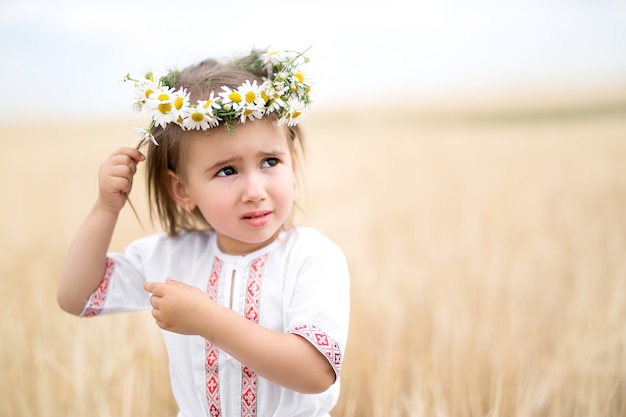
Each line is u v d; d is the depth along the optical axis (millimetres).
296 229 1700
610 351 2607
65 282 1652
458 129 13922
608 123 13414
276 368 1395
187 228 1812
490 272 3510
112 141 11422
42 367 2604
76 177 7824
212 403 1594
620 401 2449
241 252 1640
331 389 1638
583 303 3119
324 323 1459
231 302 1594
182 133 1527
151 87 1484
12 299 3332
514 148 9758
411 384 2553
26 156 9984
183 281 1702
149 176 1685
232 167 1507
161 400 2559
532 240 4281
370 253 3949
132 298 1753
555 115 17297
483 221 4879
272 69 1685
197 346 1611
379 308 3002
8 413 2484
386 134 12703
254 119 1488
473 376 2492
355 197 6016
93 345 2729
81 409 2438
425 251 4082
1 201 6344
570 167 7496
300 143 1787
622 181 6363
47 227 5172
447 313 2904
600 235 4332
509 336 2787
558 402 2359
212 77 1586
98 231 1632
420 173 7699
